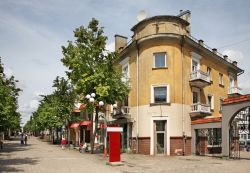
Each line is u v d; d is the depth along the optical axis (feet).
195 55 106.32
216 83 120.57
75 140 172.24
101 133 126.52
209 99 116.06
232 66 134.31
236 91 129.08
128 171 55.47
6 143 170.40
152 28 99.66
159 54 98.78
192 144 98.12
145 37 99.30
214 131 109.29
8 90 100.07
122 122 109.91
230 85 136.05
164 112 95.76
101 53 97.25
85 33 96.78
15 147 128.77
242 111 84.33
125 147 109.81
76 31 96.53
